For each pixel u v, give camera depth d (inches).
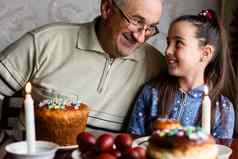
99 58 60.3
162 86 61.2
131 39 57.3
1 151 45.7
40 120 48.1
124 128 61.7
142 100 61.3
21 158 38.8
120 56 59.8
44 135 48.4
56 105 49.3
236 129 71.6
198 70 60.6
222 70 62.2
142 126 61.1
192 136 36.3
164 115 60.1
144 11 55.6
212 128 60.2
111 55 60.1
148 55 62.8
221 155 42.7
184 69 59.4
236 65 76.3
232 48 77.8
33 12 73.4
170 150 35.9
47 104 49.9
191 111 60.3
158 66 62.9
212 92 60.9
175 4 78.3
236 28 78.0
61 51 60.8
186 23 59.0
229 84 64.8
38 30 61.5
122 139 38.7
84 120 49.6
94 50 59.8
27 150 40.2
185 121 60.1
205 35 59.4
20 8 72.9
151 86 61.3
